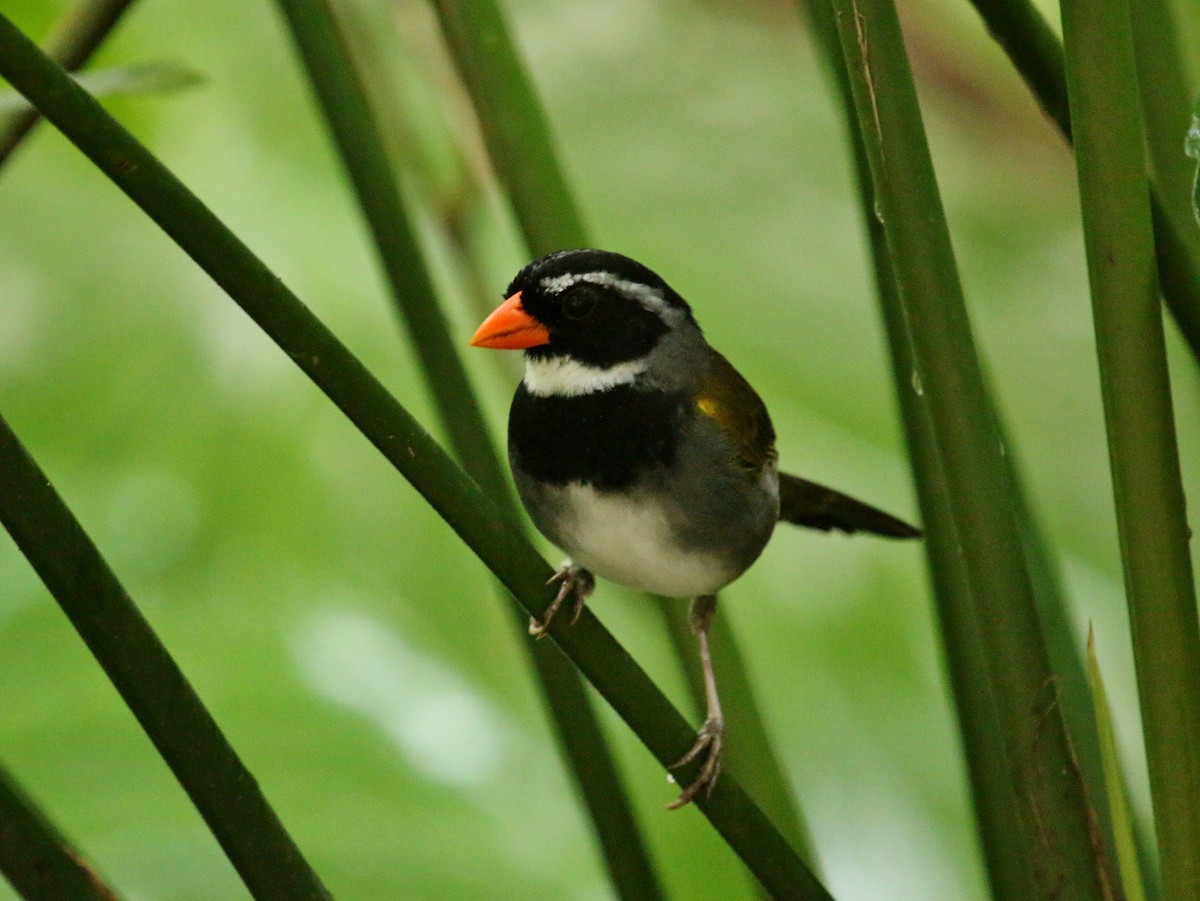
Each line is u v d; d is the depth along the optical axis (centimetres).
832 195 476
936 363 442
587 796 449
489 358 468
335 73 448
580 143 477
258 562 466
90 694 464
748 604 468
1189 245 443
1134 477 441
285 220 468
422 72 461
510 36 452
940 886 464
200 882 460
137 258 468
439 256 469
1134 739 468
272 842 442
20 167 468
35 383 466
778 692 466
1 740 463
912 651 467
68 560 440
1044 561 449
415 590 466
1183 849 442
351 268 468
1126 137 440
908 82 442
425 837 461
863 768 466
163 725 441
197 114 468
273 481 466
